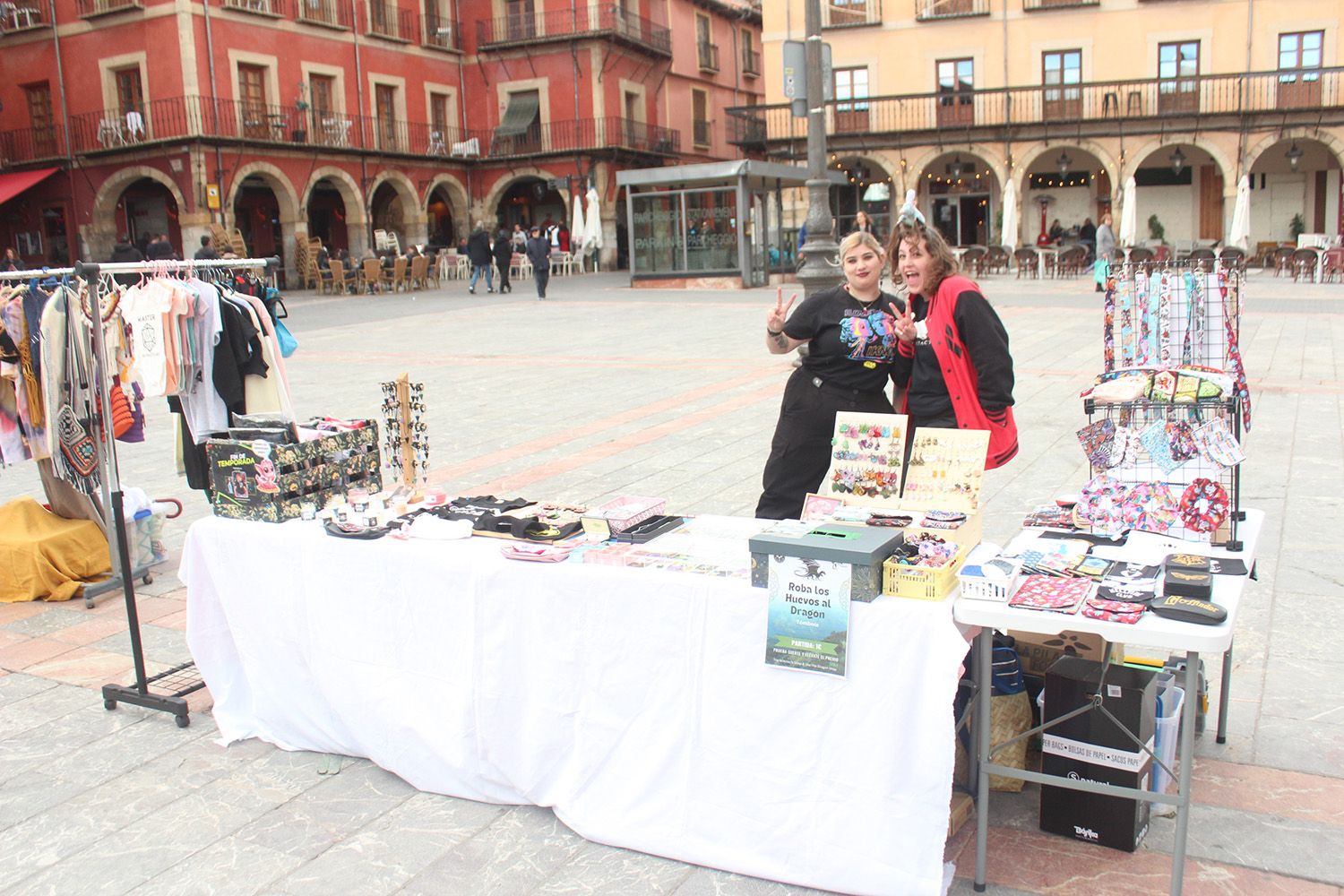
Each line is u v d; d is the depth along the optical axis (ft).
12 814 10.94
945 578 8.94
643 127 116.47
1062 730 9.55
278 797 11.17
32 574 17.35
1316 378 32.53
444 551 11.00
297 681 12.20
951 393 12.16
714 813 9.68
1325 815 9.87
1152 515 10.66
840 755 9.13
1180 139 89.20
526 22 109.19
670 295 72.74
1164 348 12.06
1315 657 13.23
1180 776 8.48
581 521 11.40
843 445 11.47
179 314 15.08
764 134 100.83
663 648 9.82
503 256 79.46
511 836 10.27
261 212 97.09
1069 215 98.48
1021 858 9.44
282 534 11.97
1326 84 86.38
